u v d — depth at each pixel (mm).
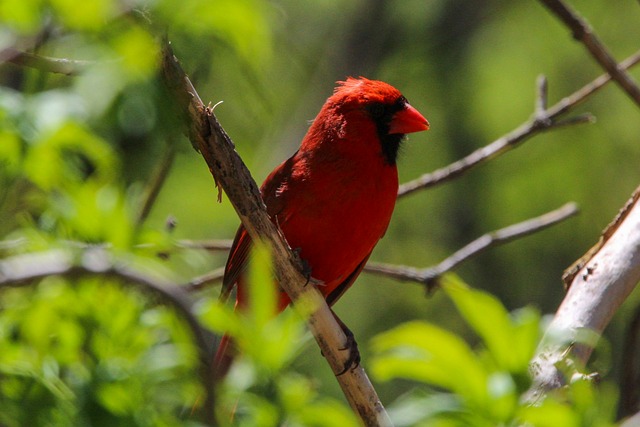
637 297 13883
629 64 8797
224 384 3885
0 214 5035
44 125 4668
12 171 4859
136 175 5633
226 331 4000
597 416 3869
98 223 4676
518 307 14711
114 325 4285
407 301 14656
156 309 4395
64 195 4812
